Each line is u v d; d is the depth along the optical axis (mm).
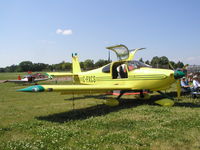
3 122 5250
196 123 4473
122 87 7262
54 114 6129
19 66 117375
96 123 4824
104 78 8602
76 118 5531
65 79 31047
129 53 8062
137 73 7348
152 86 7094
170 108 6371
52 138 3811
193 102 7551
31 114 6184
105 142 3510
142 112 5898
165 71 6832
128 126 4465
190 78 13586
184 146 3225
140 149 3164
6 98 10094
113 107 7090
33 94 11773
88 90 6418
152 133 3848
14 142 3646
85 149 3229
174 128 4199
